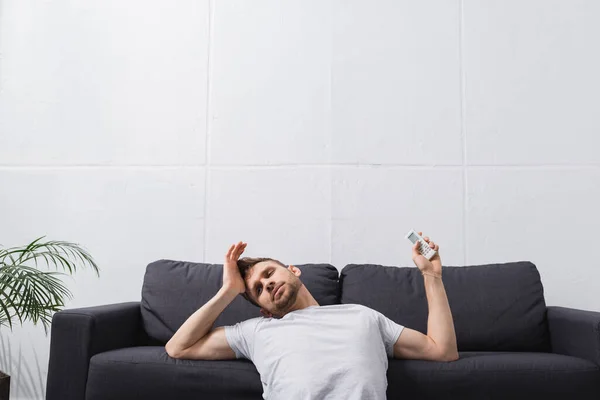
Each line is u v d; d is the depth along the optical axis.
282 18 2.94
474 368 1.88
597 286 2.73
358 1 2.93
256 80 2.92
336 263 2.79
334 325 1.86
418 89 2.87
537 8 2.89
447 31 2.89
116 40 2.97
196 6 2.97
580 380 1.87
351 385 1.72
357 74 2.89
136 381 1.91
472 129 2.84
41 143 2.93
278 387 1.76
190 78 2.94
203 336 1.99
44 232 2.89
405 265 2.77
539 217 2.78
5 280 2.19
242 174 2.87
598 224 2.76
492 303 2.32
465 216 2.80
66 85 2.96
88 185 2.90
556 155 2.80
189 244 2.84
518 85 2.85
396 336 1.92
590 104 2.82
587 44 2.86
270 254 2.82
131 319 2.31
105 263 2.86
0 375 2.36
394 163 2.84
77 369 1.96
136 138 2.91
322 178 2.84
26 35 2.99
